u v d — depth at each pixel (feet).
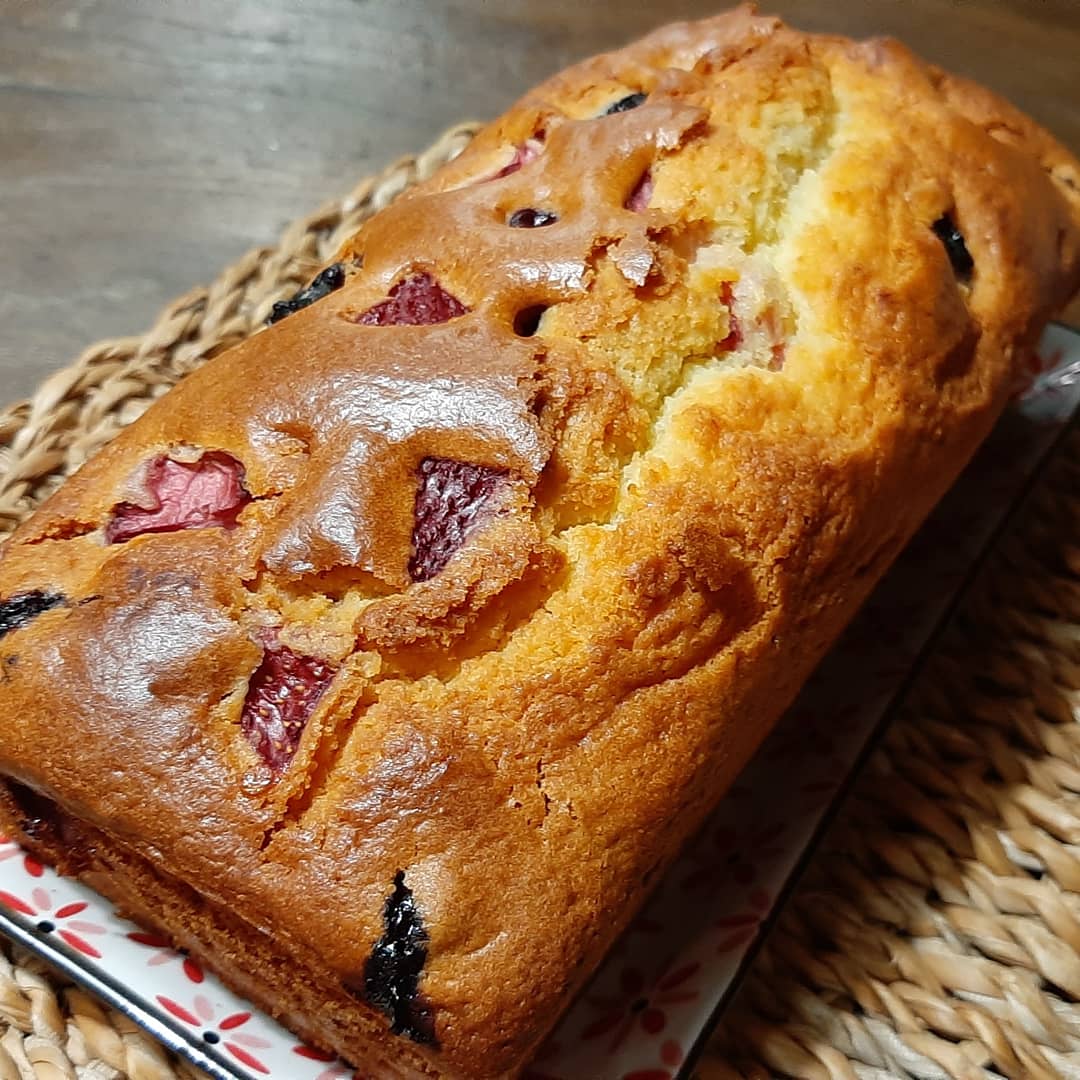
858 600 0.83
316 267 1.15
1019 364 0.91
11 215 1.43
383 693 0.65
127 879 0.71
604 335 0.74
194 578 0.67
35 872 0.77
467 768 0.63
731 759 0.74
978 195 0.90
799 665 0.78
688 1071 0.73
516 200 0.81
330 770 0.64
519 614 0.67
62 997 0.78
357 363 0.71
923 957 0.83
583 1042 0.75
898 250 0.83
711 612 0.70
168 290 1.39
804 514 0.74
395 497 0.67
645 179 0.82
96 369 1.06
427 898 0.61
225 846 0.62
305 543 0.66
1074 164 1.01
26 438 1.02
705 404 0.74
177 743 0.64
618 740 0.67
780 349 0.78
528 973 0.62
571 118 0.91
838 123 0.90
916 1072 0.78
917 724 0.94
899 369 0.80
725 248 0.80
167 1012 0.72
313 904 0.61
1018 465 1.04
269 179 1.51
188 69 1.61
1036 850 0.87
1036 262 0.92
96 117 1.55
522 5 1.71
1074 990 0.81
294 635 0.65
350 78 1.62
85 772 0.64
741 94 0.86
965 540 0.99
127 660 0.65
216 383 0.74
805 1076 0.77
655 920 0.81
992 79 1.54
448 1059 0.61
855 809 0.90
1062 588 1.02
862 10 1.63
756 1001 0.81
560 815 0.64
